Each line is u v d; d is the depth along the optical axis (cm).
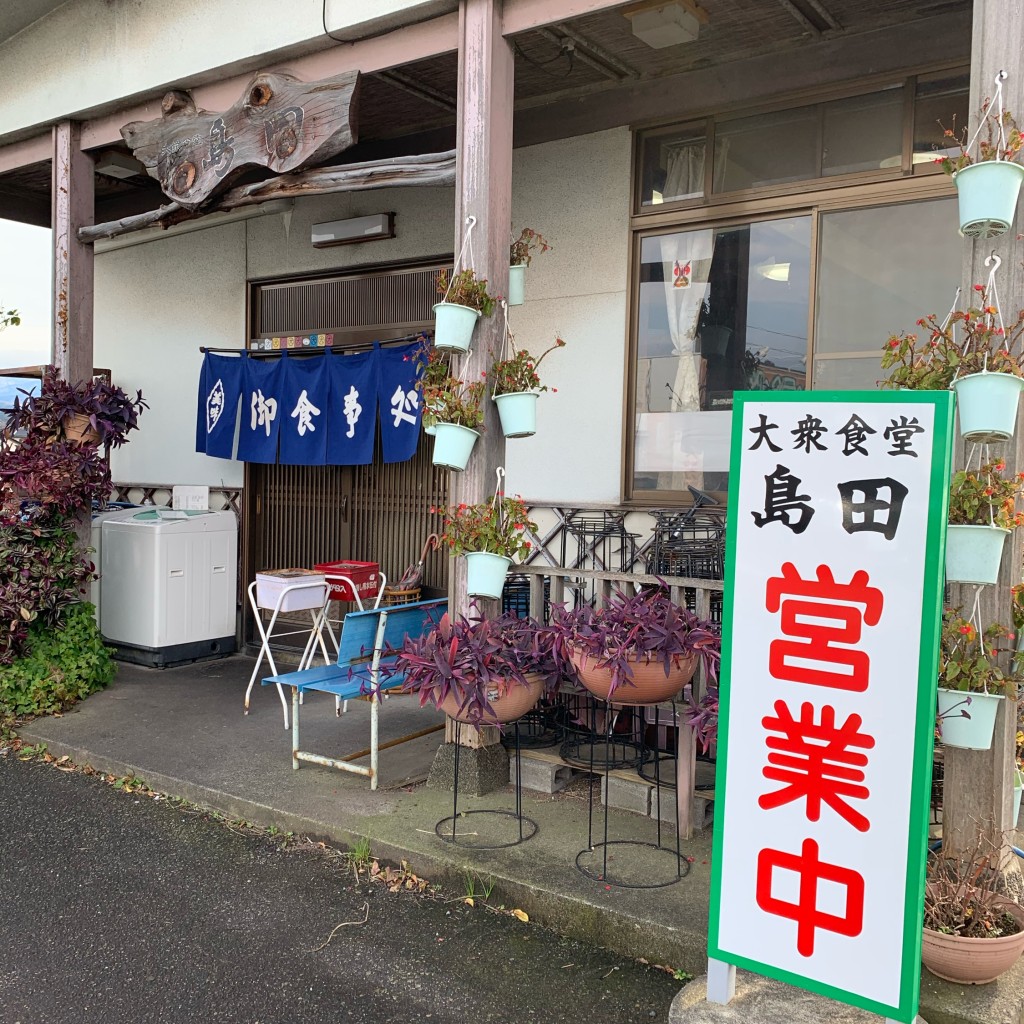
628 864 360
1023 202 296
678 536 521
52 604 605
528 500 612
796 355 525
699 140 553
